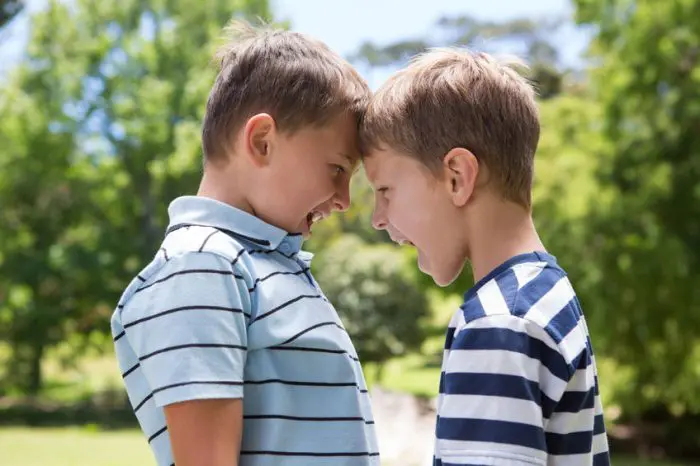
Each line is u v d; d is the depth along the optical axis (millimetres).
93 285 15625
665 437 11859
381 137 1307
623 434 12133
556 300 1212
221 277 1243
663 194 10133
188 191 16109
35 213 15836
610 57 11039
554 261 1285
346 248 13141
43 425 13641
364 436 1339
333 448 1298
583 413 1214
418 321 12766
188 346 1193
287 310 1303
